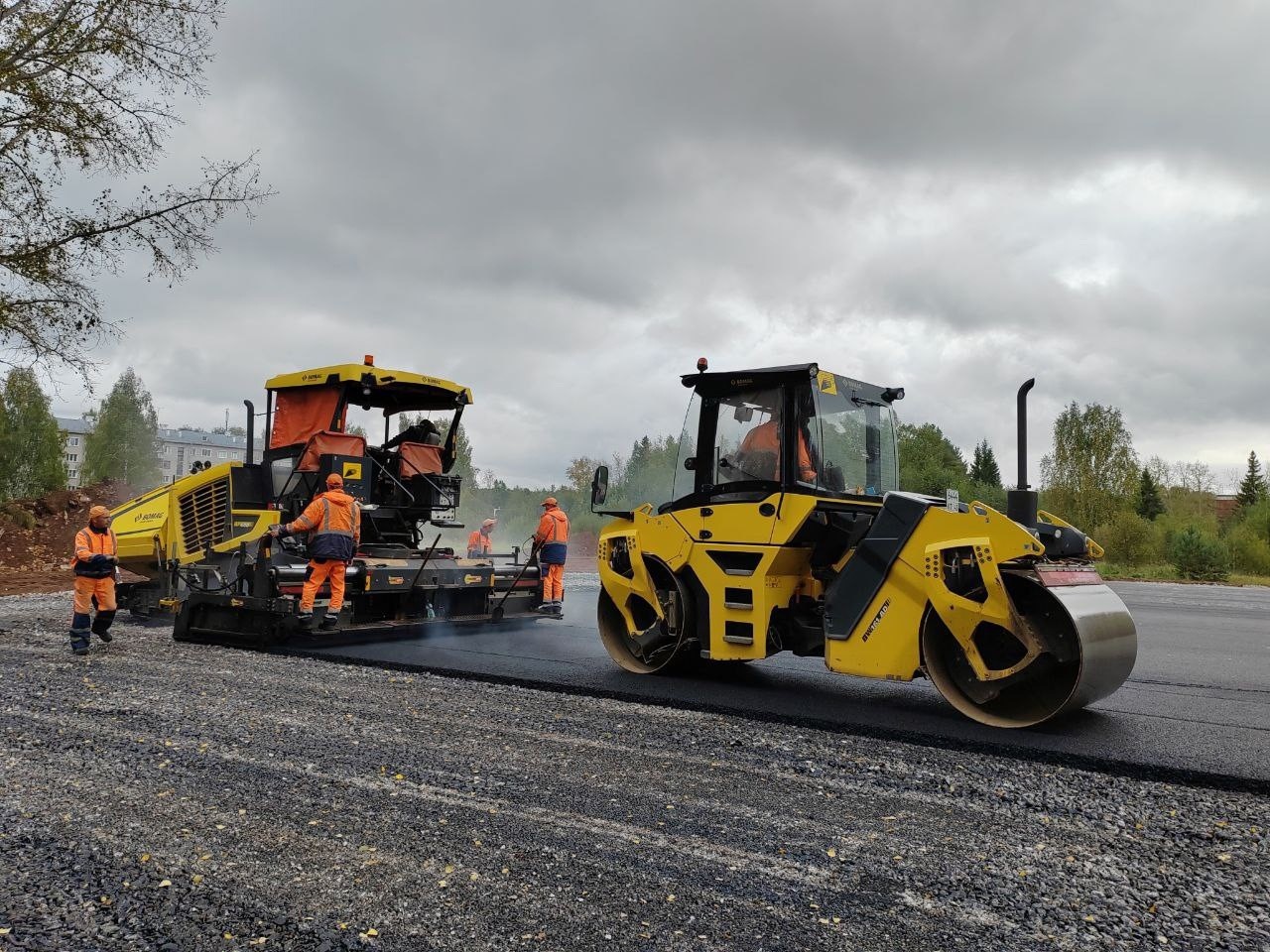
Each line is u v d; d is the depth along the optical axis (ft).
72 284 39.86
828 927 8.80
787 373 21.40
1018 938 8.64
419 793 12.67
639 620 24.35
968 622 17.65
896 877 10.06
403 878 9.78
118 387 157.48
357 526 27.17
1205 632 37.35
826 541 21.44
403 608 30.37
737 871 10.15
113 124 39.78
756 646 21.17
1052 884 9.95
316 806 12.06
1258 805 12.89
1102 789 13.57
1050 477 122.21
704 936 8.56
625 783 13.39
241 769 13.73
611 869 10.14
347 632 27.53
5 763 13.89
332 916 8.84
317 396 29.96
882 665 19.01
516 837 11.05
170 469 294.46
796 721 17.76
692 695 20.12
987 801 12.91
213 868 9.97
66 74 38.86
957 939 8.60
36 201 38.63
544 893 9.45
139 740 15.34
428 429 32.45
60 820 11.39
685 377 23.02
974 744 15.93
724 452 22.65
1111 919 9.09
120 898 9.17
